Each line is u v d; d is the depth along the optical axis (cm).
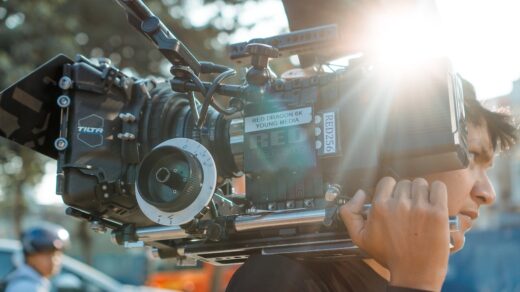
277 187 166
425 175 165
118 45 1067
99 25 1051
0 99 178
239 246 171
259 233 167
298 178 164
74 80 175
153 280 1268
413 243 144
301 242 163
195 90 172
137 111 179
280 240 165
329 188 156
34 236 503
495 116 192
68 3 1021
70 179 172
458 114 154
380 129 156
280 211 160
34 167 1186
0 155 1127
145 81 184
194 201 156
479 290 882
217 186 181
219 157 178
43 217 2058
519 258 874
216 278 1165
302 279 161
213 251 177
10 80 913
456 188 175
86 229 1691
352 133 158
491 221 1180
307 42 180
